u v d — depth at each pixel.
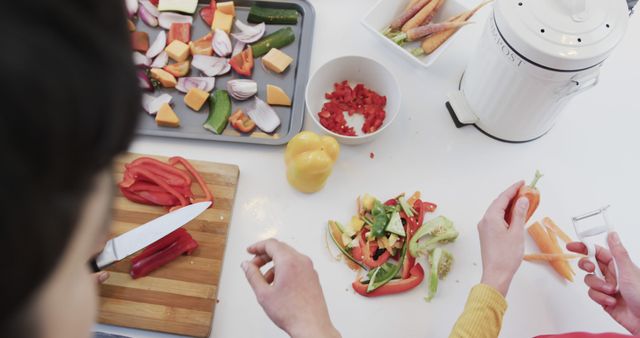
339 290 0.73
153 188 0.76
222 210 0.76
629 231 0.79
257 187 0.79
